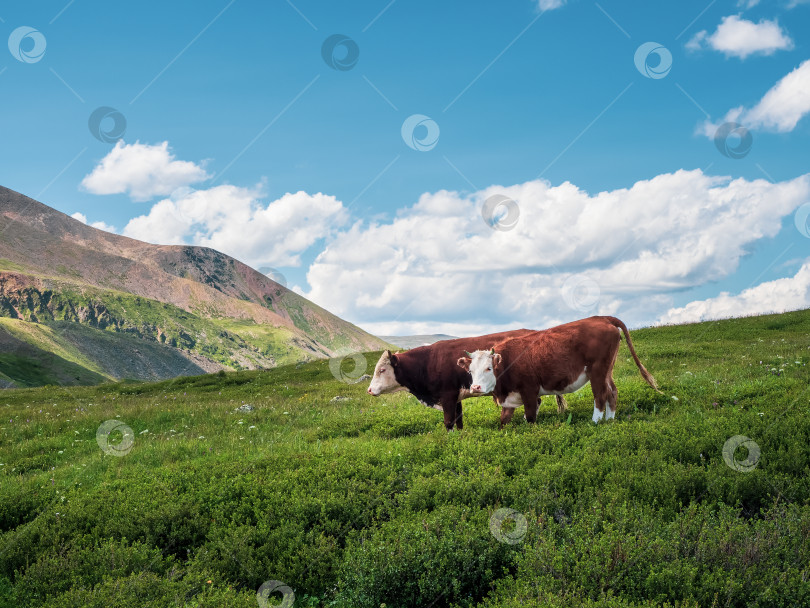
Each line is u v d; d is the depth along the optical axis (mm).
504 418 11586
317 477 8680
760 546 5172
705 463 7711
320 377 27766
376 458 9617
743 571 4922
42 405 23531
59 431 16531
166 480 9375
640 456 8023
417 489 7512
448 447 9664
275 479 8727
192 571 6277
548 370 10984
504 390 11352
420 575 5535
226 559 6469
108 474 10797
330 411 16781
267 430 14812
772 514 5984
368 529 6777
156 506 8078
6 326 178375
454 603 5414
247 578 6258
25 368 96812
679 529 5672
